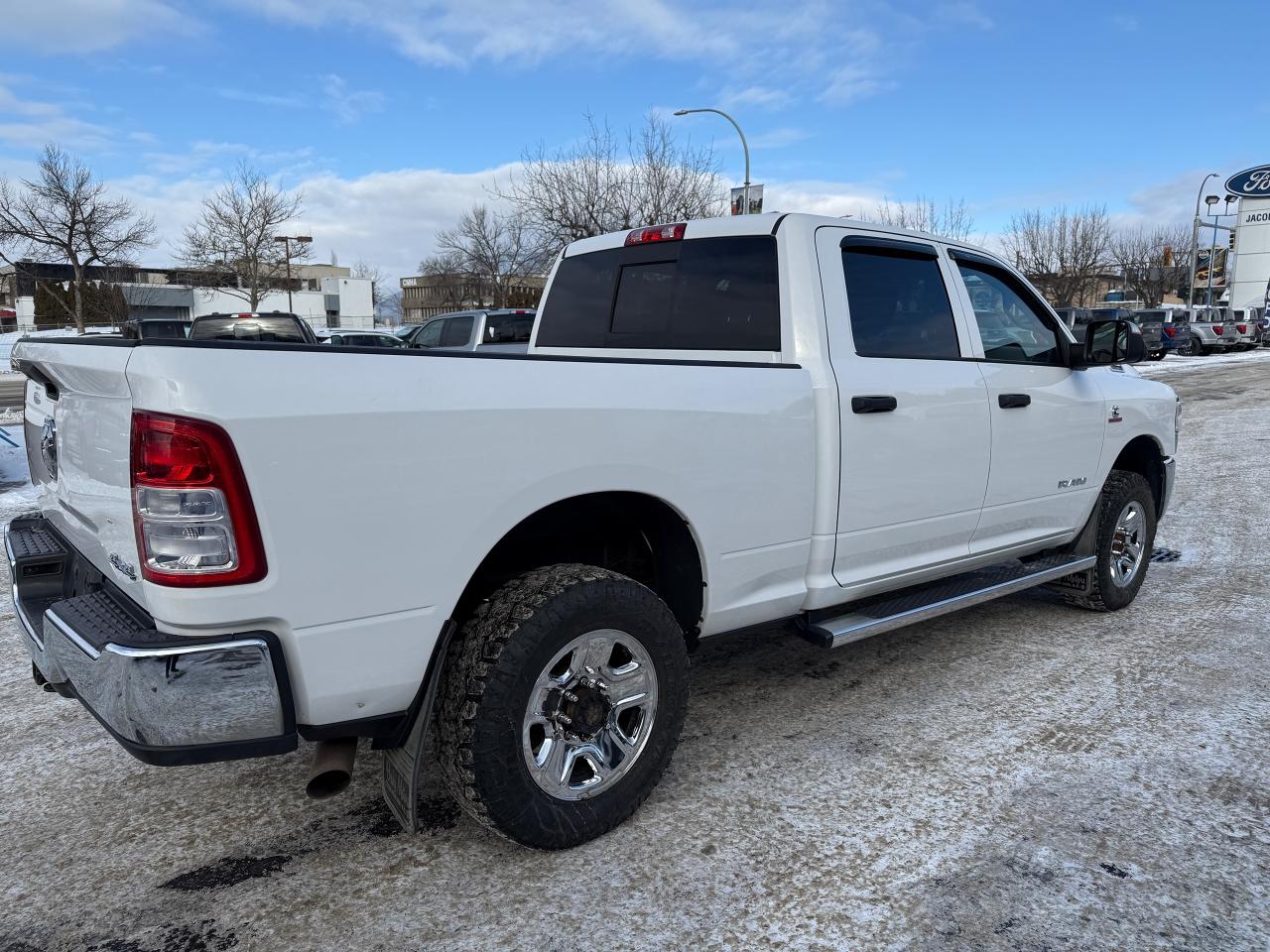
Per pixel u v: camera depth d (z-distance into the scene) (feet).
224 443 6.64
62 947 7.54
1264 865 8.51
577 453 8.49
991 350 13.42
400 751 8.30
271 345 6.98
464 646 8.22
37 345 9.41
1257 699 12.37
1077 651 14.43
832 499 10.93
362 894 8.20
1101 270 185.57
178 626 6.85
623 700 8.97
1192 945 7.40
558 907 7.97
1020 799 9.73
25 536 10.44
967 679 13.24
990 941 7.45
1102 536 15.60
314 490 7.02
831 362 10.97
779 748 11.03
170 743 6.83
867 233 11.94
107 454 7.68
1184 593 17.57
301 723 7.49
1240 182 181.98
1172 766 10.48
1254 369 89.81
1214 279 223.30
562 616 8.27
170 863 8.79
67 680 7.97
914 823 9.28
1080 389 14.71
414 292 285.43
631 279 13.35
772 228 11.45
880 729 11.55
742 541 10.13
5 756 11.22
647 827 9.24
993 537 13.62
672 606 10.36
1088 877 8.33
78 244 122.31
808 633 11.19
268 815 9.66
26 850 9.05
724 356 11.84
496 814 8.16
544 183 91.66
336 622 7.30
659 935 7.59
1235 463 33.17
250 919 7.87
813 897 8.07
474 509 7.88
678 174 90.94
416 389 7.51
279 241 141.69
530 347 15.03
